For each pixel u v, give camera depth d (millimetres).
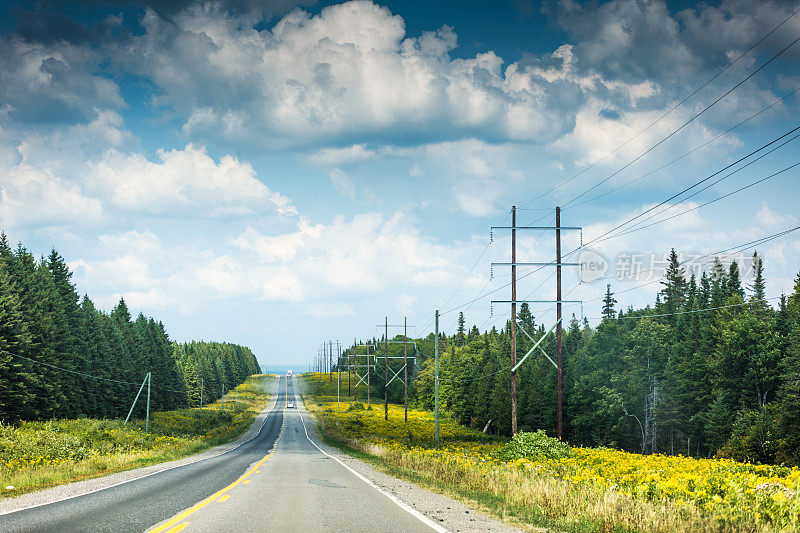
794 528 10047
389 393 186375
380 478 22719
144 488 17422
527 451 29672
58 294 85000
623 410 73938
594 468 22250
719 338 67000
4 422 62531
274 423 115938
